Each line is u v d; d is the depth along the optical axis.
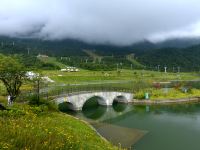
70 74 169.88
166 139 57.16
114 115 81.56
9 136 20.52
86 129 43.06
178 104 103.19
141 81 166.38
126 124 69.44
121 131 61.25
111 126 65.56
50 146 20.47
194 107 97.62
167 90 122.44
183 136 59.91
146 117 79.75
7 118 28.95
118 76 189.50
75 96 80.69
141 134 60.03
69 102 78.75
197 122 73.88
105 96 95.44
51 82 118.94
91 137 35.91
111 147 35.12
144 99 104.50
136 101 104.38
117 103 104.44
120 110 90.38
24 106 42.16
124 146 50.19
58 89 86.94
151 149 49.84
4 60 50.12
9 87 50.94
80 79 153.75
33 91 63.53
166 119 77.25
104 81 155.50
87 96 86.25
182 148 51.56
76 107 81.56
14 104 44.16
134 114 84.00
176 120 76.00
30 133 22.06
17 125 24.12
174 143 54.62
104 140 40.38
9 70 49.22
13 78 50.72
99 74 186.62
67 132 30.73
